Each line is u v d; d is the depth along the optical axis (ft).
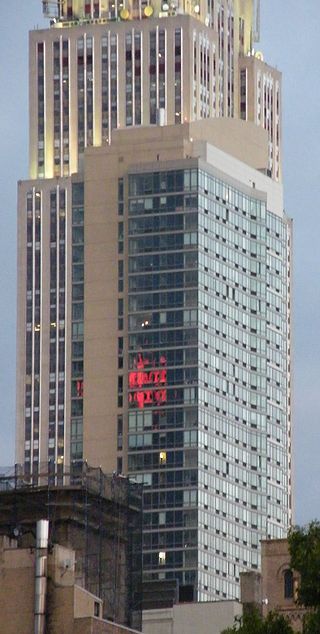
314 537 640.99
